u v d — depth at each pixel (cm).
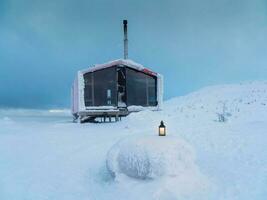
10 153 1022
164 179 603
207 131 1211
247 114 1873
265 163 747
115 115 2202
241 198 568
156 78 2364
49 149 1063
